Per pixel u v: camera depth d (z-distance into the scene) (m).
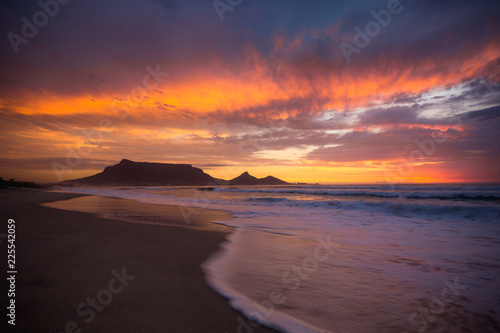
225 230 5.26
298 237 4.69
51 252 2.99
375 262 3.21
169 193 24.34
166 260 2.93
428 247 3.99
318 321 1.75
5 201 9.62
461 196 13.70
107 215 6.79
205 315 1.71
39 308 1.67
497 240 4.52
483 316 1.87
